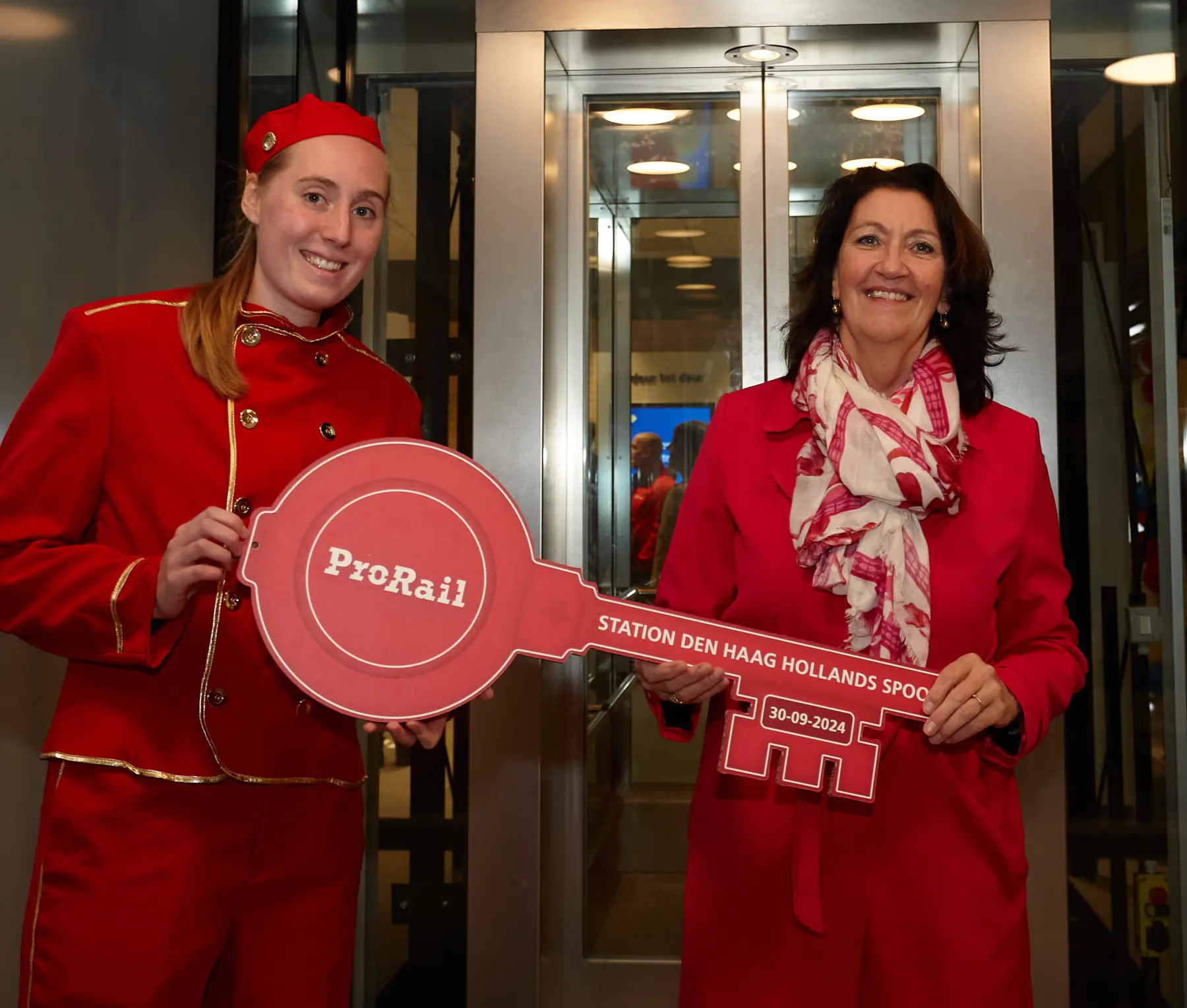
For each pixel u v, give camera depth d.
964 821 1.46
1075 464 2.66
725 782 1.52
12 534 1.29
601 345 2.90
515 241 2.63
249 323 1.42
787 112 2.84
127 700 1.32
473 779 2.62
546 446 2.68
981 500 1.53
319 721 1.41
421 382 2.84
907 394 1.56
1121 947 2.61
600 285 2.91
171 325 1.39
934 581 1.49
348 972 1.47
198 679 1.34
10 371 2.18
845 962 1.45
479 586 1.34
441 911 2.77
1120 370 2.65
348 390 1.50
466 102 2.83
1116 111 2.66
